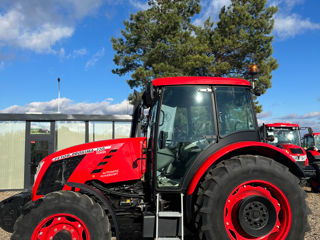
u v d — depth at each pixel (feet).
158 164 12.04
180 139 12.22
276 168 11.25
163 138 11.92
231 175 11.00
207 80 12.61
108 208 11.53
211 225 10.67
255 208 11.03
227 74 61.21
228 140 12.23
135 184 13.20
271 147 11.78
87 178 12.39
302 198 11.23
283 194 11.16
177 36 58.80
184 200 11.63
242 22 59.57
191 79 12.60
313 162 31.04
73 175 12.32
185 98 12.50
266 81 55.98
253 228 10.93
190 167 11.79
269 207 11.04
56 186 12.16
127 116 41.11
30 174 38.65
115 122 41.24
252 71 13.28
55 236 10.57
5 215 12.39
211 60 55.16
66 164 12.48
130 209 12.78
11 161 38.52
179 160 12.13
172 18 58.70
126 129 41.34
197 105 12.48
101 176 12.53
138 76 56.65
